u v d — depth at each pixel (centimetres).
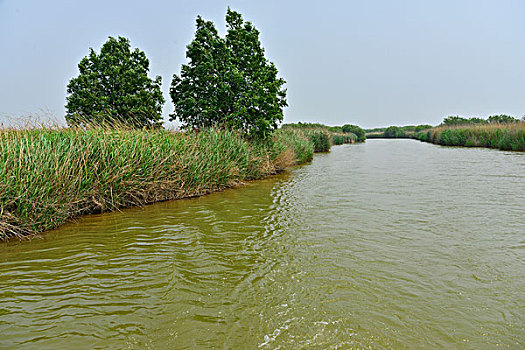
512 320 352
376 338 323
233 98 1428
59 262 507
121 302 392
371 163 2044
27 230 628
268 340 321
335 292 412
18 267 488
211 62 1356
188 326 345
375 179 1348
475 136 3466
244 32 1507
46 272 472
